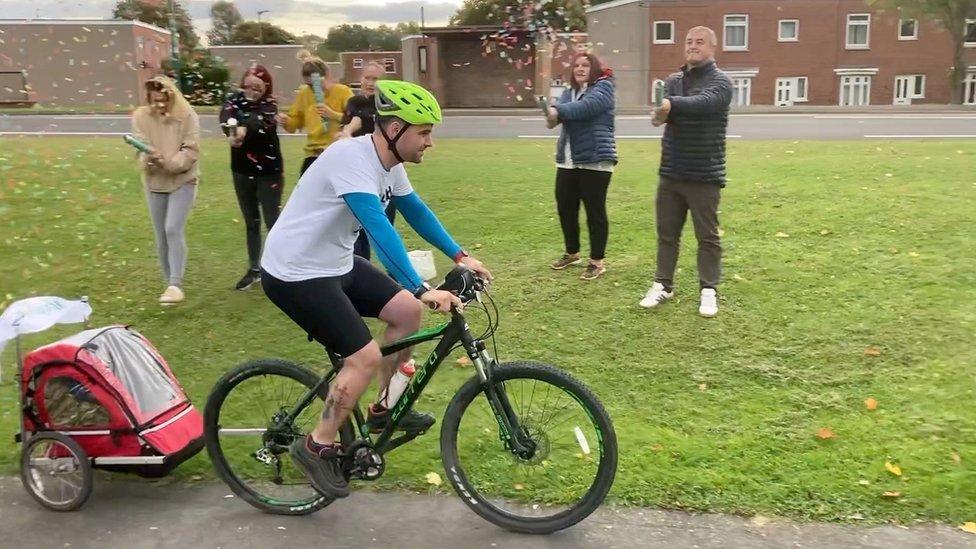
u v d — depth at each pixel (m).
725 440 3.43
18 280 6.10
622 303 5.27
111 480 3.23
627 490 3.03
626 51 31.97
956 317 4.70
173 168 5.28
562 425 2.84
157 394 3.11
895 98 32.12
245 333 4.95
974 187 8.05
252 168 5.55
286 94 30.55
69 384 2.98
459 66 31.31
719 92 4.68
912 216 6.95
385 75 5.17
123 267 6.43
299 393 3.02
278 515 2.96
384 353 2.85
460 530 2.84
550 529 2.78
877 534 2.74
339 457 2.85
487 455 3.09
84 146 13.31
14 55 26.61
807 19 31.25
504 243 6.87
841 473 3.12
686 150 4.85
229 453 3.19
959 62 30.53
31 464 3.00
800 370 4.14
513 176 9.99
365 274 2.86
